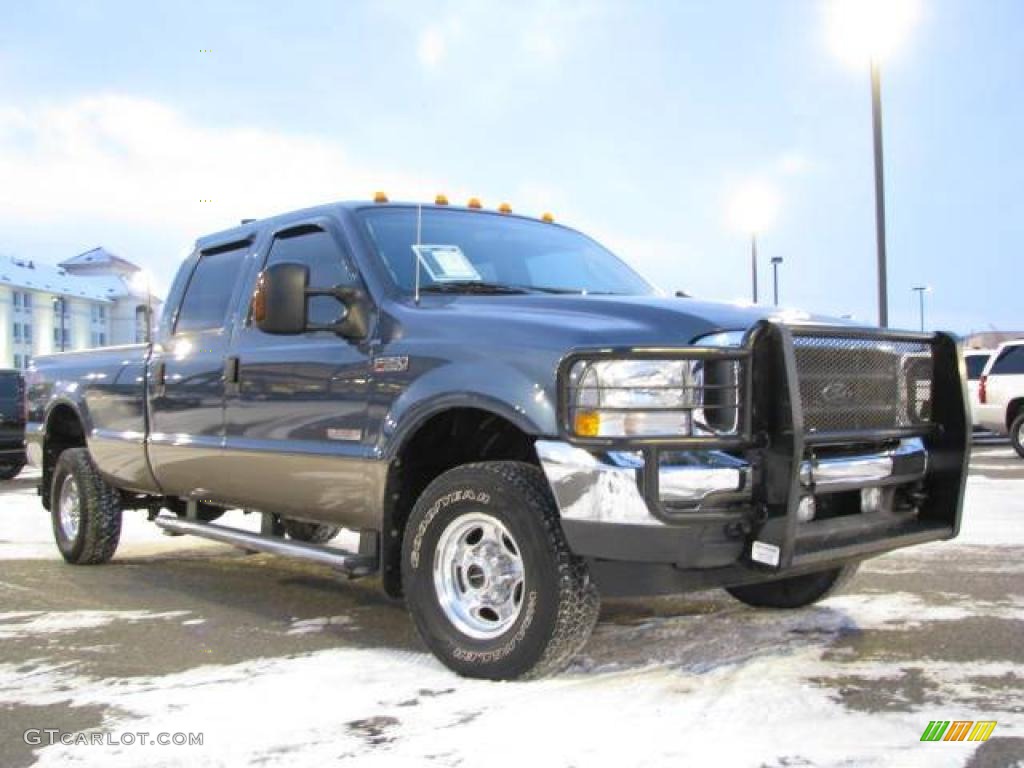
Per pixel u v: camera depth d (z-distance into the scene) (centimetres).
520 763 316
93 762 324
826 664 420
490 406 397
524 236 564
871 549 397
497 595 406
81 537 697
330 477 478
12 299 7369
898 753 319
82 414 703
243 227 595
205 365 574
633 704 370
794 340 381
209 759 324
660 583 376
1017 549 709
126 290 8669
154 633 500
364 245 495
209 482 580
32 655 458
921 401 434
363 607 563
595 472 365
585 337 383
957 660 425
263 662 441
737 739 333
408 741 337
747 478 372
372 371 455
